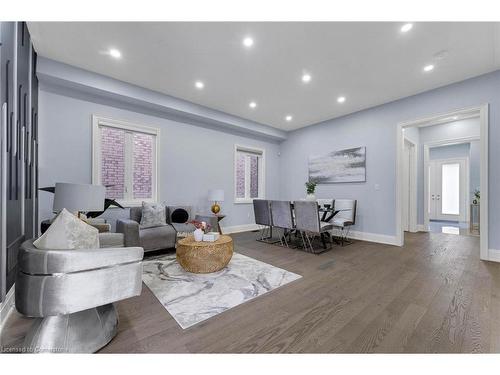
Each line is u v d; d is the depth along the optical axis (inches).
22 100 88.0
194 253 99.3
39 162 122.3
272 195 255.4
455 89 138.1
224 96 162.6
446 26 91.2
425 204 225.1
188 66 122.8
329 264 119.1
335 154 205.6
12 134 75.6
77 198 76.3
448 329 62.0
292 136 247.8
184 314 69.7
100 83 131.6
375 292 85.9
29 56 99.6
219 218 180.9
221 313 70.7
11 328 61.5
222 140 209.3
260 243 168.2
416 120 155.3
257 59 116.1
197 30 95.1
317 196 219.9
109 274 53.9
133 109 156.3
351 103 172.9
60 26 92.7
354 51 108.4
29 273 49.4
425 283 94.1
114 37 99.8
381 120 174.6
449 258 130.3
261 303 77.2
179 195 179.8
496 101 123.4
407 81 137.6
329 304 76.7
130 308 73.0
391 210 167.8
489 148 125.0
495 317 67.8
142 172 164.1
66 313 49.2
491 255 124.0
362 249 151.1
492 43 101.5
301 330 62.1
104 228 107.3
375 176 177.3
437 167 316.8
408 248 154.3
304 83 141.7
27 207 97.3
